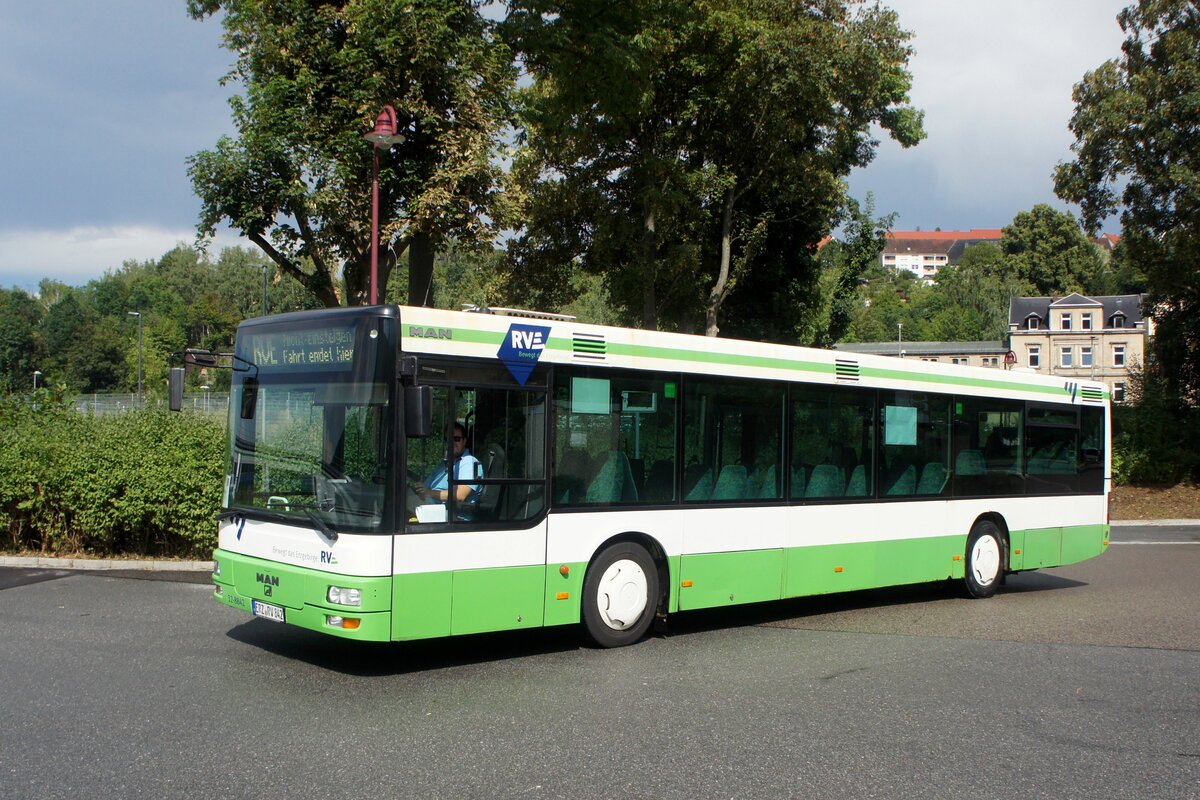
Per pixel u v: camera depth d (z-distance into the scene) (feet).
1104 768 19.90
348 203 58.49
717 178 86.89
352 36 57.67
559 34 67.97
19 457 44.86
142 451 44.52
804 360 35.14
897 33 84.33
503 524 26.96
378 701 23.38
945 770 19.44
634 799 17.30
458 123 59.82
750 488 33.24
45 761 18.54
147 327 261.65
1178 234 100.68
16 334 257.55
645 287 90.38
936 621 36.45
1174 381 118.83
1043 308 293.64
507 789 17.62
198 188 56.85
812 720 22.66
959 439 40.86
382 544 24.49
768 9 81.76
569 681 25.75
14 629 30.89
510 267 102.27
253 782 17.63
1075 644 32.45
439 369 25.95
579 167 92.43
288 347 27.25
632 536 30.35
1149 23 102.73
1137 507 95.45
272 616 26.11
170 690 23.89
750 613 37.65
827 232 113.09
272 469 27.12
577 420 28.86
